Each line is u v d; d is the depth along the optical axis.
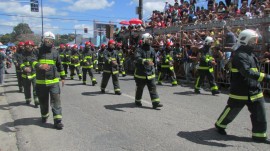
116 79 11.62
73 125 7.38
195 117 7.88
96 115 8.30
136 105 9.42
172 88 13.01
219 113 8.30
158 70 16.06
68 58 19.34
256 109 5.84
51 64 7.04
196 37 14.66
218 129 6.39
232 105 6.03
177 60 15.64
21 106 9.85
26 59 9.90
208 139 6.10
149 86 8.91
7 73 22.94
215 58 12.81
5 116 8.54
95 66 21.66
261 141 5.89
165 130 6.77
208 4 16.97
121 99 10.57
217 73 12.80
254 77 5.52
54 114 7.09
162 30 17.62
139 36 20.02
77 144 6.05
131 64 20.05
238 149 5.54
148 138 6.27
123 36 22.83
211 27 13.75
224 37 12.68
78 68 17.41
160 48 16.09
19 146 6.04
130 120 7.68
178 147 5.71
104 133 6.70
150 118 7.84
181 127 6.98
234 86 5.95
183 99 10.41
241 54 5.68
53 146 5.98
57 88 7.11
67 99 10.84
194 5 18.80
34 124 7.55
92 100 10.48
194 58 14.12
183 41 15.42
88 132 6.80
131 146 5.84
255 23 11.47
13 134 6.87
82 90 12.95
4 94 12.49
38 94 7.29
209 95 11.13
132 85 14.27
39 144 6.12
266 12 11.16
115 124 7.36
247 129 6.72
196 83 11.60
